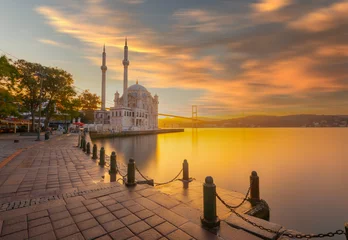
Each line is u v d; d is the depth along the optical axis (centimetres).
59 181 743
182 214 439
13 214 429
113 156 880
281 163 2600
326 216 984
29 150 1551
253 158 2977
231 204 588
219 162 2625
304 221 936
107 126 6912
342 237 793
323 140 6938
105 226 382
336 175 1977
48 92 3756
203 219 397
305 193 1371
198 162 2616
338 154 3438
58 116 4547
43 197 553
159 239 342
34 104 3806
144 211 449
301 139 7506
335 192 1402
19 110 3381
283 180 1767
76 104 4159
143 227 380
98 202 497
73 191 594
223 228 387
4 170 901
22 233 354
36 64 3534
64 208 462
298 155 3325
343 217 971
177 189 714
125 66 8388
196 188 725
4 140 2452
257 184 594
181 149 4103
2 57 2492
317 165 2500
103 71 8606
